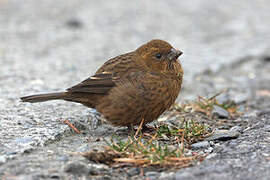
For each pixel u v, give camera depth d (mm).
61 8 26188
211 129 10570
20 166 7812
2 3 26906
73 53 18859
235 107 12578
